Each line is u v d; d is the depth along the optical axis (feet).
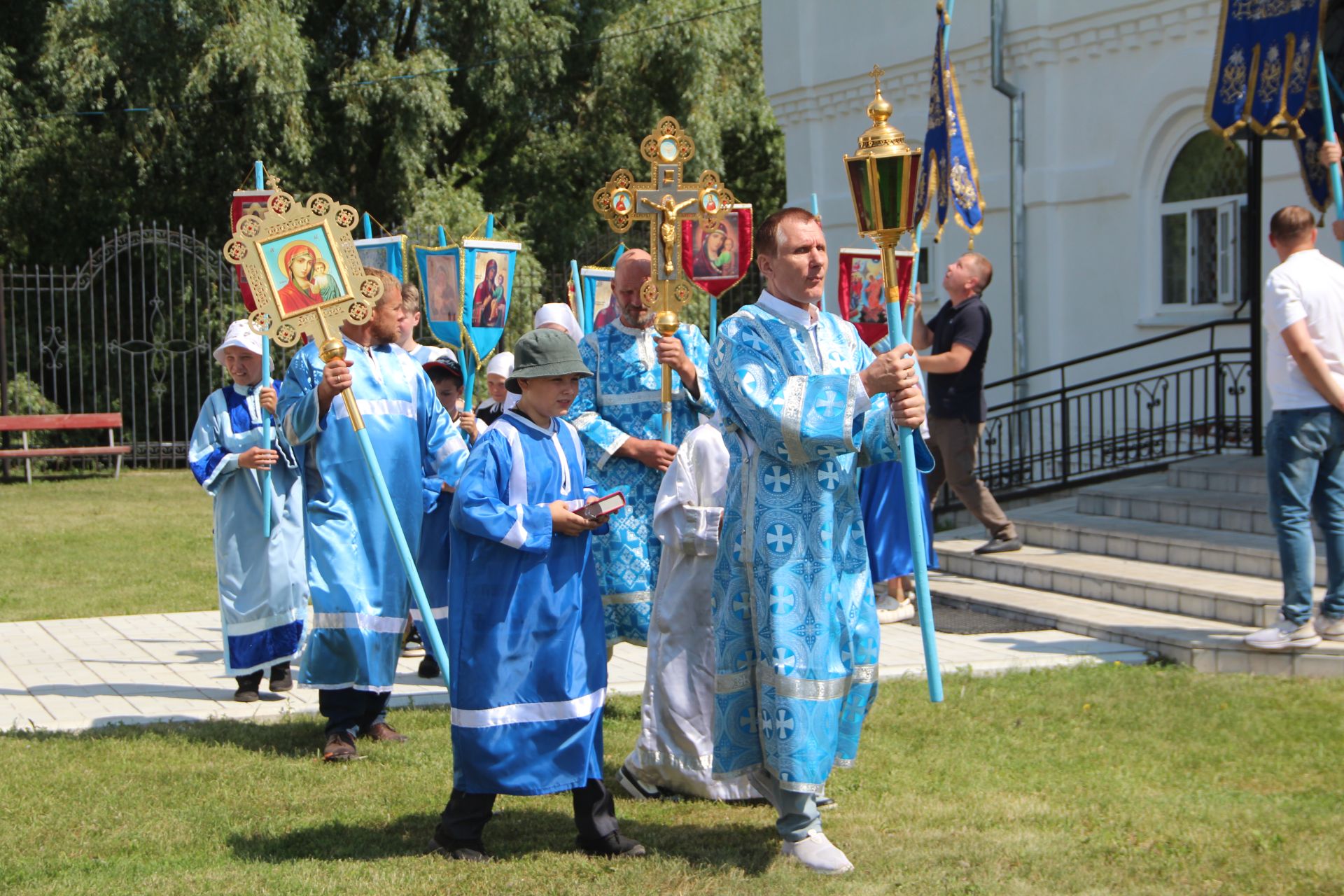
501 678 14.30
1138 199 42.11
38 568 38.32
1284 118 25.71
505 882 13.71
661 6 75.15
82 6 67.21
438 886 13.60
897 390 13.62
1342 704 20.10
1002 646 24.95
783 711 13.89
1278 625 22.09
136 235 66.54
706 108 76.95
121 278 74.38
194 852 14.87
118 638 28.09
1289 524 21.66
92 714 21.31
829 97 53.06
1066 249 44.60
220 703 22.17
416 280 69.62
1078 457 41.63
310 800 16.67
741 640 14.52
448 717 21.09
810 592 14.05
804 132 54.44
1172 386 41.09
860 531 14.55
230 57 66.03
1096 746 18.53
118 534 45.21
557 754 14.35
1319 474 21.71
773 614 14.01
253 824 15.81
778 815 15.39
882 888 13.47
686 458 16.90
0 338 64.08
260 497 22.06
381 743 19.40
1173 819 15.42
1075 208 44.19
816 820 14.38
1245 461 33.55
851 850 14.56
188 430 71.41
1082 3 43.04
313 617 18.62
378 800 16.70
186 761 18.40
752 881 13.67
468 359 23.73
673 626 16.87
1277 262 38.17
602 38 75.92
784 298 14.71
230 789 17.12
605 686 14.87
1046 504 36.88
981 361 30.55
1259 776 17.19
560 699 14.39
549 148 81.46
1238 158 39.63
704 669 16.81
